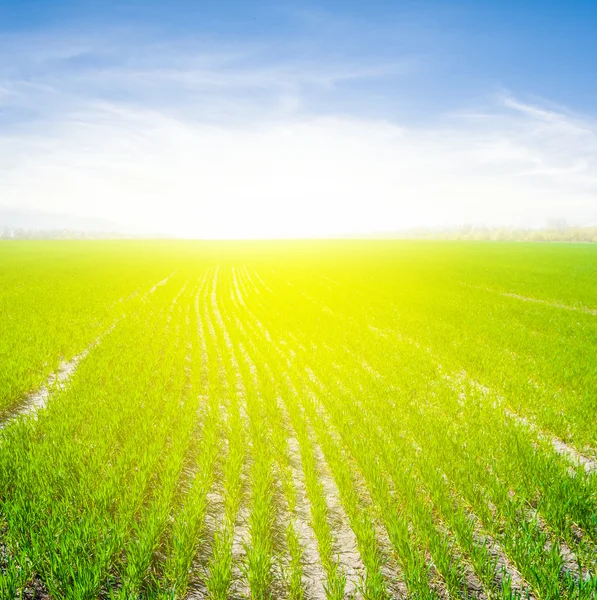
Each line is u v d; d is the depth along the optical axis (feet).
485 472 19.08
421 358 41.88
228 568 13.46
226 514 16.71
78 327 51.11
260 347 45.01
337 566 14.29
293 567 13.41
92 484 17.49
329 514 17.38
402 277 123.24
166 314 65.21
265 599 12.95
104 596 12.95
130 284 96.27
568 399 29.89
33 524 14.87
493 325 58.18
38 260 170.40
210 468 19.54
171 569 13.69
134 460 19.99
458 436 23.57
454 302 78.48
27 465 18.56
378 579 12.92
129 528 15.34
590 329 56.85
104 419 24.23
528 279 116.26
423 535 14.97
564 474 19.40
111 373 34.14
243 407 28.89
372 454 20.94
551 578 12.84
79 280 102.01
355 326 57.82
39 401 29.43
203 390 32.09
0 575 12.66
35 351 39.04
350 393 31.65
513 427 24.75
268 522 16.08
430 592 13.19
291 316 64.85
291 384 34.04
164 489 17.39
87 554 13.56
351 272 138.92
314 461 20.72
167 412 26.23
